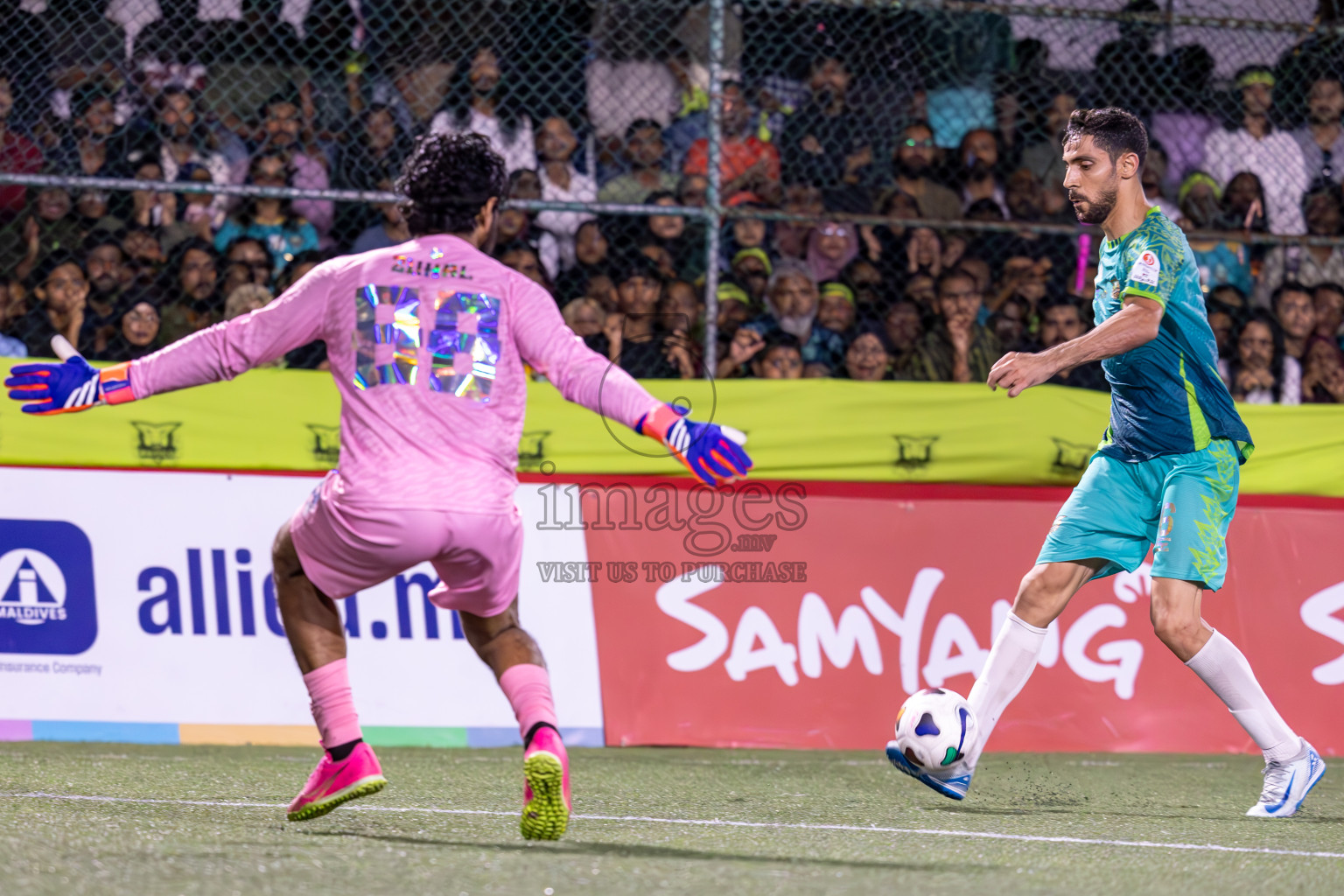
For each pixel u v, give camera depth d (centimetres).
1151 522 991
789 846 789
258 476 1338
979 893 648
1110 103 1772
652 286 1541
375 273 723
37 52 1595
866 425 1429
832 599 1359
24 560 1294
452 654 1317
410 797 971
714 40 1481
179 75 1627
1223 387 979
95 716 1280
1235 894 670
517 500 1350
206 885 618
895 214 1686
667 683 1330
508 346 725
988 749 1327
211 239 1599
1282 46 1762
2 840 725
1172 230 953
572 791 1031
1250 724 986
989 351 1630
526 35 1691
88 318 1518
